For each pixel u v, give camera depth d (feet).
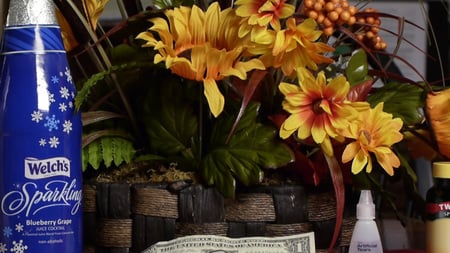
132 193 2.96
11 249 2.81
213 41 2.95
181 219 2.93
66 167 2.85
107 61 3.10
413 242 4.21
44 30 2.88
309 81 2.89
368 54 3.29
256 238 2.93
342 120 2.87
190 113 3.06
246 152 2.92
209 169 2.93
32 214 2.81
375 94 3.20
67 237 2.85
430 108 3.15
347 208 3.10
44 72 2.85
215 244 2.90
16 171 2.81
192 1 3.13
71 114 2.88
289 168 3.02
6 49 2.88
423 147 3.39
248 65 2.89
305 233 2.96
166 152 3.06
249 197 2.93
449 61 6.38
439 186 3.23
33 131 2.81
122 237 2.96
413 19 6.53
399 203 4.51
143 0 3.41
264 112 3.09
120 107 3.20
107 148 3.05
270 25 2.93
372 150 2.90
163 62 2.98
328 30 2.95
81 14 3.04
